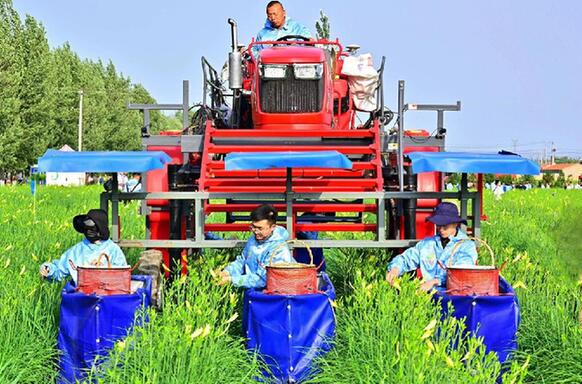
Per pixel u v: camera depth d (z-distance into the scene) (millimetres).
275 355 6559
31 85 59938
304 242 7312
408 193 8258
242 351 6539
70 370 6531
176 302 8078
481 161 7523
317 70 10016
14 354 6391
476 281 6793
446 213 7453
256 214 7250
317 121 9977
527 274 9133
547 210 21594
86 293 6641
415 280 7246
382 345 6219
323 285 7625
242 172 9250
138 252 11500
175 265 9070
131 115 89688
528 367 6738
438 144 10008
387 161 10812
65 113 67062
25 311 7027
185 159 9672
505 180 75438
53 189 31859
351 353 6422
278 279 6711
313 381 6320
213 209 9156
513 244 13070
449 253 7551
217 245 8203
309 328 6602
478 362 5621
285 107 10016
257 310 6637
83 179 52469
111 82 91625
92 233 7305
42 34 60969
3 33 56875
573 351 6543
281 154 7590
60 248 11070
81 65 82562
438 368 5684
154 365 5703
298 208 9055
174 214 8898
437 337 6445
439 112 9984
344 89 10953
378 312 6902
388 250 10414
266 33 12375
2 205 19328
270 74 9992
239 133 9305
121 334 6484
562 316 7281
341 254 11336
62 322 6570
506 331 6625
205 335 5926
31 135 58812
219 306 7191
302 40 11242
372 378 5871
